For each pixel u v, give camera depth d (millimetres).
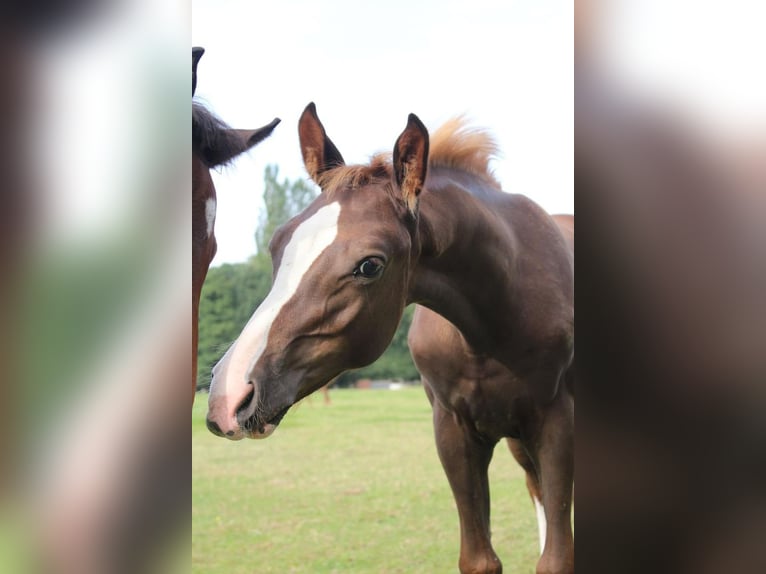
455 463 2689
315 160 2137
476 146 2578
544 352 2494
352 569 4027
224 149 1870
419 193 2004
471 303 2379
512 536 4621
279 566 4078
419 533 4797
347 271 1874
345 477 6762
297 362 1870
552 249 2621
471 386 2539
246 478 6719
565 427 2553
